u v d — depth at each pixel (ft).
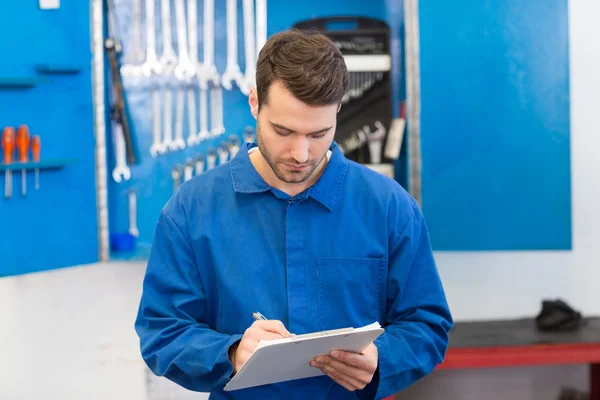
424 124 7.80
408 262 4.64
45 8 7.20
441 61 7.72
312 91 3.78
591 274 9.12
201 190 4.69
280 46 3.98
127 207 8.77
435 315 4.63
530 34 7.71
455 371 9.39
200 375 4.26
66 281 8.65
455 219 7.92
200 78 8.34
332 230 4.57
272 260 4.55
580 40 8.79
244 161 4.66
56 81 7.38
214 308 4.70
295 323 4.47
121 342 8.84
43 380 8.61
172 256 4.63
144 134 8.70
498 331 8.49
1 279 8.32
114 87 8.38
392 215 4.64
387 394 4.47
